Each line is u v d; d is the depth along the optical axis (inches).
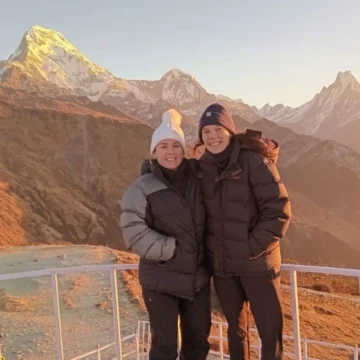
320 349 682.2
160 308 155.5
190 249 152.9
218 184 151.2
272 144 155.1
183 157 160.4
